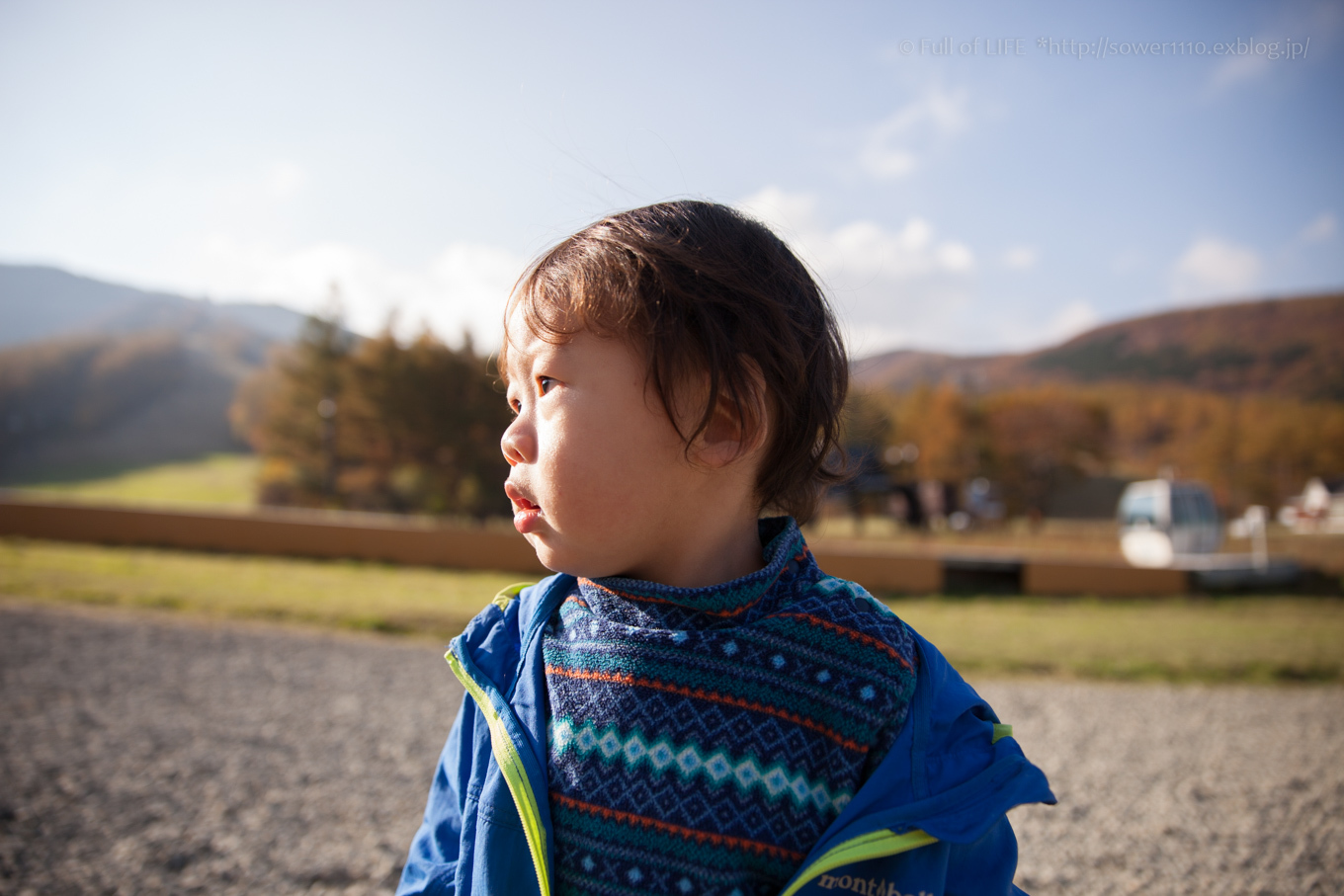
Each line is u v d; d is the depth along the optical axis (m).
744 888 0.61
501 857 0.68
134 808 3.16
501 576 12.07
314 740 4.17
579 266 0.66
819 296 0.78
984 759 0.68
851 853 0.60
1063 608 11.25
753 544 0.73
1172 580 12.81
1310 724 5.36
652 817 0.63
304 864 2.72
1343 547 20.39
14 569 9.91
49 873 2.58
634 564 0.69
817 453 0.75
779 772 0.63
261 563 12.12
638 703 0.65
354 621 7.66
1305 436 48.50
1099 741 4.77
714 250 0.68
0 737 3.97
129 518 13.50
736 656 0.65
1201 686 6.68
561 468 0.64
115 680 5.25
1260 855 3.05
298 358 33.97
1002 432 43.28
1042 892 2.70
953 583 12.68
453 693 5.29
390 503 32.16
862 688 0.65
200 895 2.49
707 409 0.63
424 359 32.06
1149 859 2.98
